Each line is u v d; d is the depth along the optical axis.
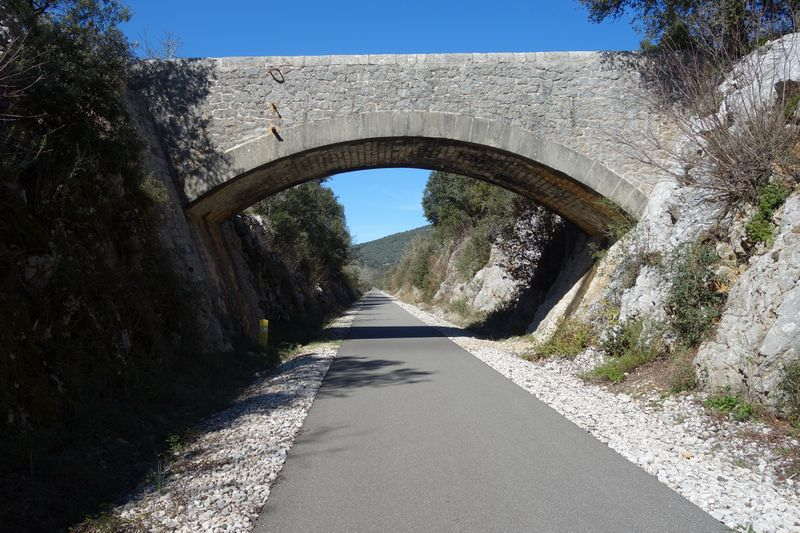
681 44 15.63
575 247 21.36
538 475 5.33
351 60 15.95
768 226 8.99
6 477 4.78
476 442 6.45
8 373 5.81
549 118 16.09
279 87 15.89
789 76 9.89
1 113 7.46
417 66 16.02
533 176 17.73
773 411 6.81
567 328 14.62
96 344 7.88
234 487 5.03
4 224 6.89
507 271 24.00
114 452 6.07
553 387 9.91
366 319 31.34
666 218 13.12
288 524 4.28
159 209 12.64
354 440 6.57
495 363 13.02
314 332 22.34
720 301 9.54
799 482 5.19
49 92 8.04
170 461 5.98
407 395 9.23
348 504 4.66
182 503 4.68
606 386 9.99
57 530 4.25
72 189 8.76
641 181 15.98
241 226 23.45
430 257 53.53
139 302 9.73
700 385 8.26
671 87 15.14
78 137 8.56
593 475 5.34
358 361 13.54
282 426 7.18
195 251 14.76
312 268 34.94
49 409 6.14
